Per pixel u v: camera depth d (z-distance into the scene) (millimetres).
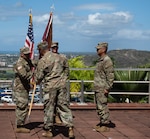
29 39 9836
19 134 7254
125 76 13359
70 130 6918
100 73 7383
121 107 10094
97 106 7570
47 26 9414
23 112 7355
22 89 7270
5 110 9664
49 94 6867
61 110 6941
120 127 8125
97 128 7738
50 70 6875
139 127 8164
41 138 6953
